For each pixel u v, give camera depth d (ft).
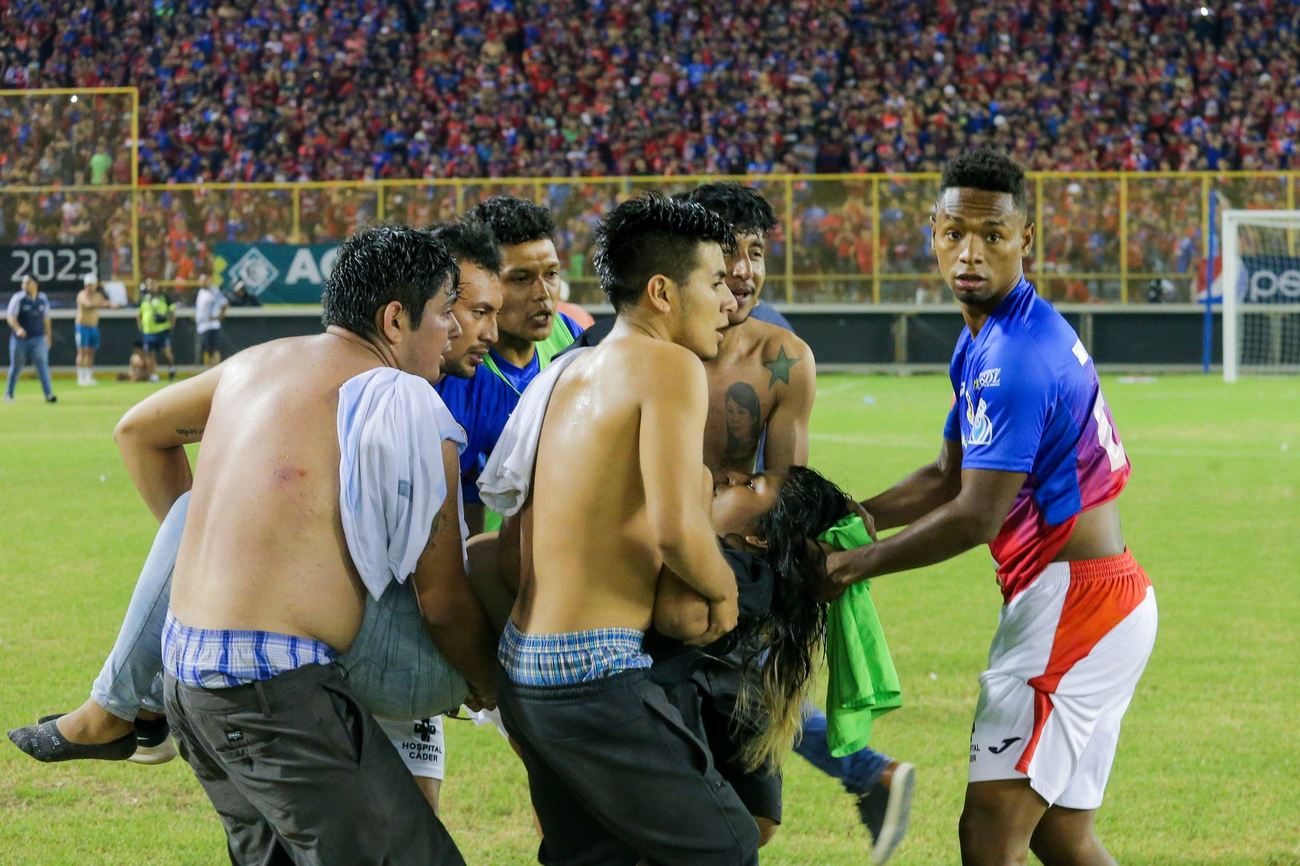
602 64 127.03
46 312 85.76
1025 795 13.47
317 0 130.82
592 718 11.91
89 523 42.86
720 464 16.79
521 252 16.60
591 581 11.98
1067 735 13.44
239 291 105.60
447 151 119.44
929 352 106.52
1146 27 127.95
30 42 131.23
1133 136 119.34
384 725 14.98
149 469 14.12
